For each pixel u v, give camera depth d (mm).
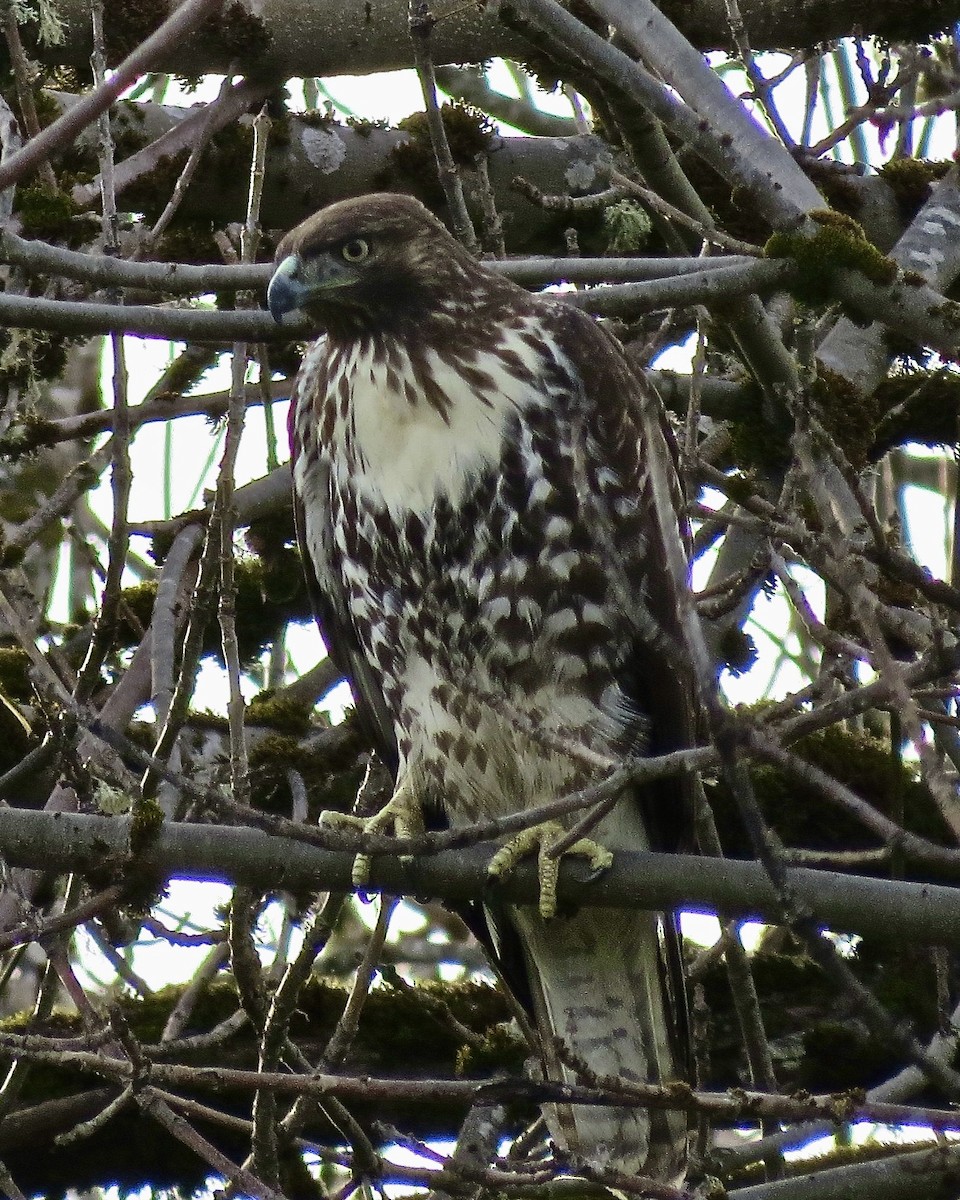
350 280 10172
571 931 10727
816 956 6215
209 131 10477
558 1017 10859
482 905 10688
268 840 8430
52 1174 11844
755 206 8969
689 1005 10719
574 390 10234
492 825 7211
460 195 10305
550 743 7367
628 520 10234
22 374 12555
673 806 10492
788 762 6242
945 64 13320
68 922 8094
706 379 13086
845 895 8023
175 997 12328
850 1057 12062
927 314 8797
